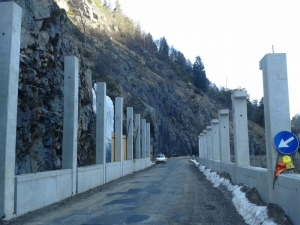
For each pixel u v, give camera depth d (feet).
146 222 28.55
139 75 239.09
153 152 191.01
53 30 60.44
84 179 51.16
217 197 43.75
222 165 62.69
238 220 29.43
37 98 54.13
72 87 47.19
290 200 23.57
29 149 51.78
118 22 362.12
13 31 31.01
